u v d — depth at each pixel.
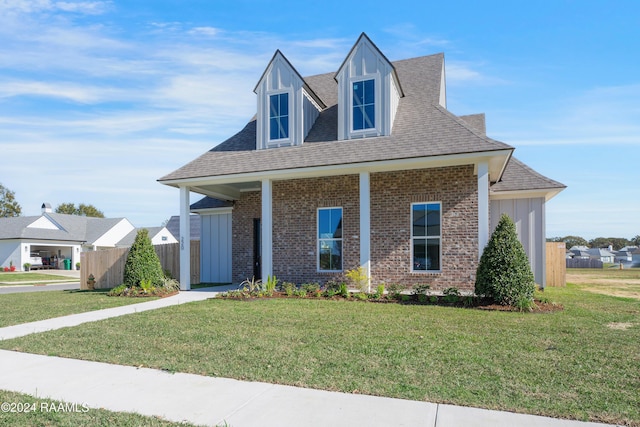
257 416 3.85
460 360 5.48
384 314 8.99
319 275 14.34
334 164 12.10
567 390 4.42
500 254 9.92
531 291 9.77
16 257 41.22
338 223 14.27
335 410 3.96
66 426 3.68
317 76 18.89
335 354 5.84
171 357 5.83
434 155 11.03
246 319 8.53
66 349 6.38
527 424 3.62
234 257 17.11
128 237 51.19
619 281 19.72
